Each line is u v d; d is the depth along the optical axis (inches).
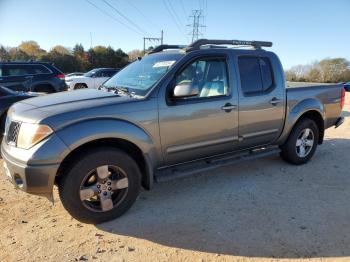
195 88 161.3
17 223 149.7
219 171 218.1
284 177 208.7
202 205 169.5
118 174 152.9
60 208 164.6
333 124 251.0
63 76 575.5
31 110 145.8
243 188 191.0
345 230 146.2
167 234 142.7
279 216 158.2
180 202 172.7
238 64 189.5
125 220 154.0
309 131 230.1
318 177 209.6
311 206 169.0
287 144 222.8
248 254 129.1
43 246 132.7
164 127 160.9
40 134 134.3
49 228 146.1
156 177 164.9
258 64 198.8
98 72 835.4
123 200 154.2
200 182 199.6
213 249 132.3
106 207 149.6
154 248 132.9
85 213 145.6
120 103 150.3
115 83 185.2
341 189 191.3
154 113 157.1
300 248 132.7
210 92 178.1
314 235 141.8
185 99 167.2
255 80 196.4
